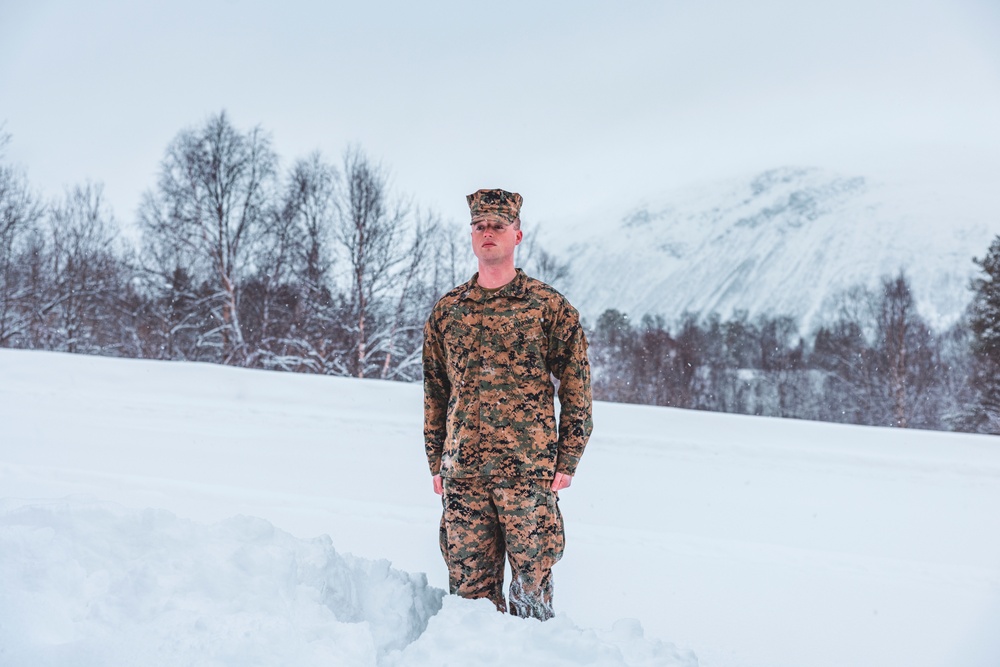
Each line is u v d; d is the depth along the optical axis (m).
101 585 2.04
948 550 6.29
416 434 11.48
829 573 5.19
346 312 29.77
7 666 1.62
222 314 30.44
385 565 2.76
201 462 8.45
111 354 30.88
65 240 32.44
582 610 4.09
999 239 42.47
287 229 31.42
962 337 43.75
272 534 2.54
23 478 6.75
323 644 1.95
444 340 2.87
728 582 4.83
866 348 47.00
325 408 13.58
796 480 9.62
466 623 2.23
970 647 3.78
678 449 11.54
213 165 31.11
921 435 13.46
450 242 31.14
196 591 2.10
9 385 13.95
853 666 3.43
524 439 2.75
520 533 2.72
